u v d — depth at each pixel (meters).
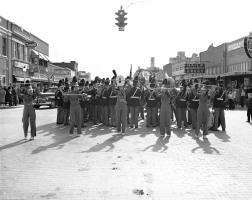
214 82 38.28
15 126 13.78
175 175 6.27
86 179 6.00
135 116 13.23
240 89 29.98
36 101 25.92
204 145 9.41
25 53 41.22
